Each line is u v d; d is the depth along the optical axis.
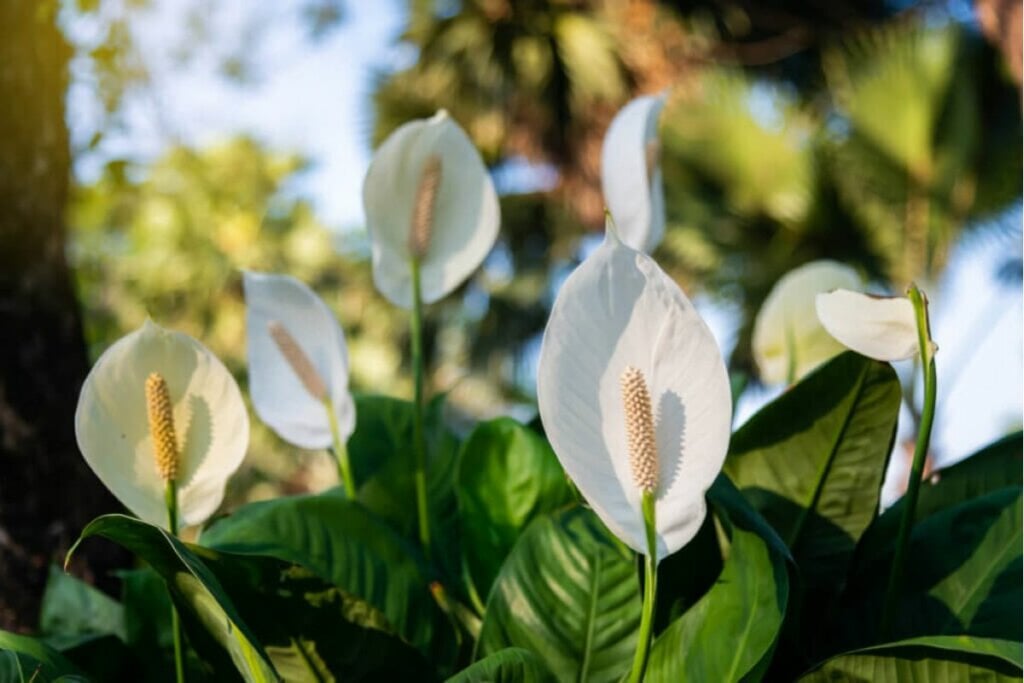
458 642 1.20
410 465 1.41
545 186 8.77
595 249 0.98
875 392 1.13
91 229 4.39
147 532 1.03
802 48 8.52
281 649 1.08
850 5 8.45
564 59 8.12
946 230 6.61
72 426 1.54
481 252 1.29
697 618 1.07
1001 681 0.99
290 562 1.07
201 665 1.11
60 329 1.56
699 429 0.96
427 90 8.47
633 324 0.98
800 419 1.14
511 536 1.27
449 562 1.36
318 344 1.27
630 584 1.13
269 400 1.27
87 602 1.26
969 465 1.24
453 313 8.32
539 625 1.13
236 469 1.08
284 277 1.26
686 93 8.10
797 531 1.16
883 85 6.57
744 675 1.00
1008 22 2.46
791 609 1.09
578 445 0.96
